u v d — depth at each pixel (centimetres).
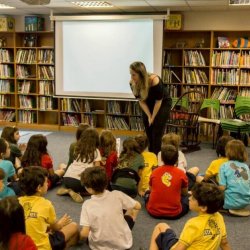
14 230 156
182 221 301
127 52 660
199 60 642
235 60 623
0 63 733
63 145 588
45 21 728
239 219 310
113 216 230
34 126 736
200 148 586
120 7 629
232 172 308
